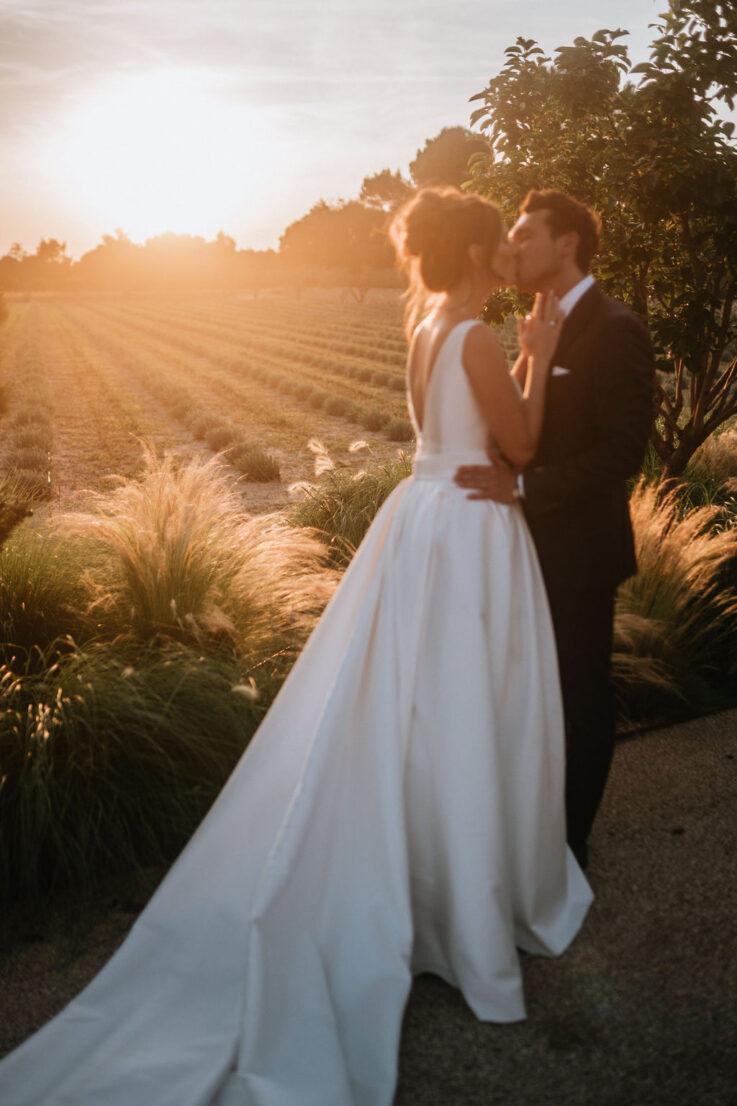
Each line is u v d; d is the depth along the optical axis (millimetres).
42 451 13812
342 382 28203
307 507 5926
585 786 2295
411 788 1971
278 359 37469
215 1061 1710
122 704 2691
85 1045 1795
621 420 2025
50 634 3365
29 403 21156
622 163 4500
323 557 4809
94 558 3932
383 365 34344
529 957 2096
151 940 2020
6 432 16891
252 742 2154
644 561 3666
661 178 4305
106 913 2342
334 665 2133
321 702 2123
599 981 2008
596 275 4973
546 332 2008
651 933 2168
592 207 4973
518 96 5180
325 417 20734
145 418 20344
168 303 116125
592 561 2172
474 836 1883
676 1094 1688
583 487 2041
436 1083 1738
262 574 3867
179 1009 1856
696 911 2248
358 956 1876
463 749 1906
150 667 2945
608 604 2246
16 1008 2002
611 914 2246
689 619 3746
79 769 2488
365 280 102875
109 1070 1713
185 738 2652
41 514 7918
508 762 2016
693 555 3707
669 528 3998
